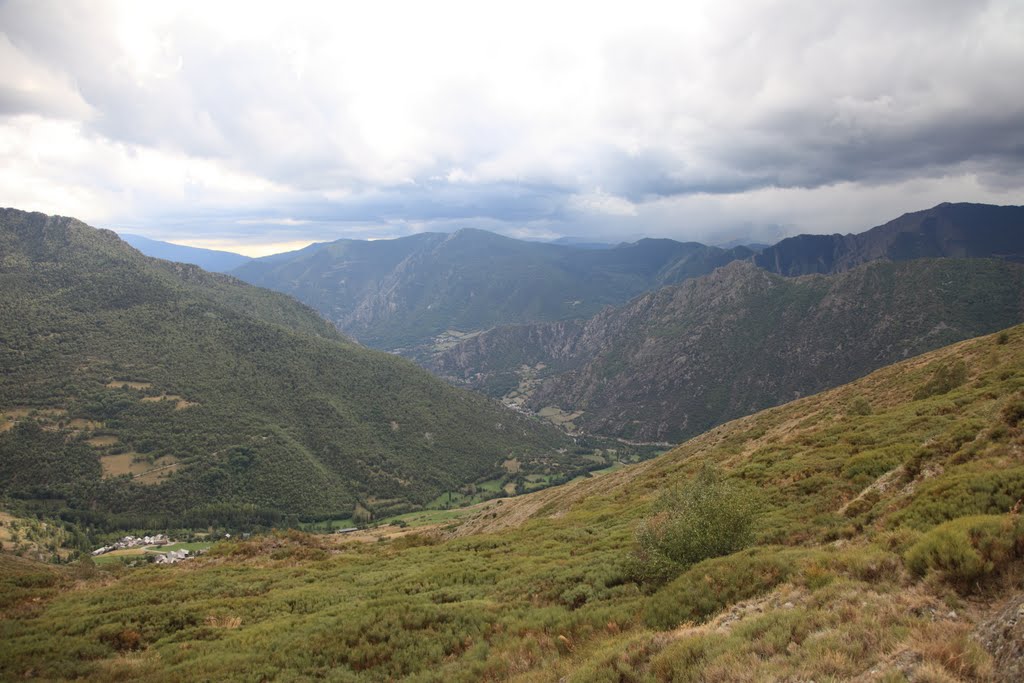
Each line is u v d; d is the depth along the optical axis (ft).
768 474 122.93
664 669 39.88
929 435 115.44
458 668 56.95
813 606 42.01
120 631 83.10
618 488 214.07
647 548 77.87
